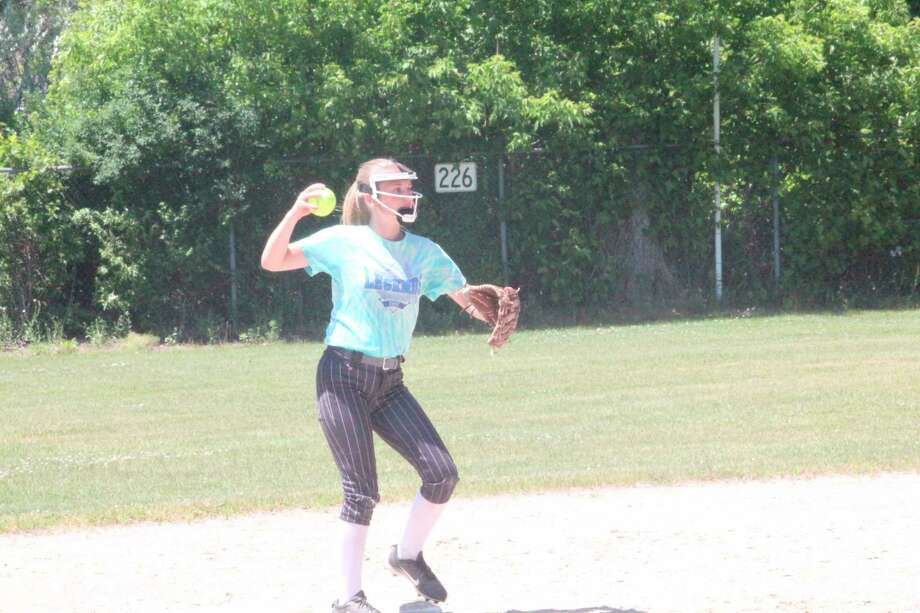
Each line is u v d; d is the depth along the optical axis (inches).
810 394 858.1
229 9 1430.9
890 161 1528.1
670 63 1529.3
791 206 1529.3
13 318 1401.3
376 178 396.5
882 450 655.8
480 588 430.9
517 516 538.6
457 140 1473.9
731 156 1531.7
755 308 1514.5
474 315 436.8
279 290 1449.3
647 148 1513.3
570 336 1310.3
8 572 461.4
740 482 598.2
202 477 641.6
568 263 1491.1
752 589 418.9
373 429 403.5
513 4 1507.1
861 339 1174.3
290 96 1421.0
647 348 1170.0
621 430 746.8
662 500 563.5
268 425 812.0
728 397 858.8
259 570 460.1
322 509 564.1
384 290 386.6
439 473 390.0
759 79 1487.5
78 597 426.0
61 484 629.3
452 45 1467.8
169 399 945.5
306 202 389.7
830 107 1515.7
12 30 2281.0
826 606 397.4
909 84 1509.6
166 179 1417.3
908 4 1753.2
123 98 1419.8
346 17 1440.7
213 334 1413.6
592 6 1494.8
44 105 1784.0
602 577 440.1
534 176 1489.9
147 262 1414.9
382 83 1413.6
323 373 389.7
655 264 1523.1
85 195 1432.1
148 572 459.2
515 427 767.7
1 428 818.8
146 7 1448.1
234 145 1422.2
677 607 400.5
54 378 1104.8
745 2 1537.9
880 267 1551.4
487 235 1493.6
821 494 566.9
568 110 1418.6
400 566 406.3
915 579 426.0
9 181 1390.3
